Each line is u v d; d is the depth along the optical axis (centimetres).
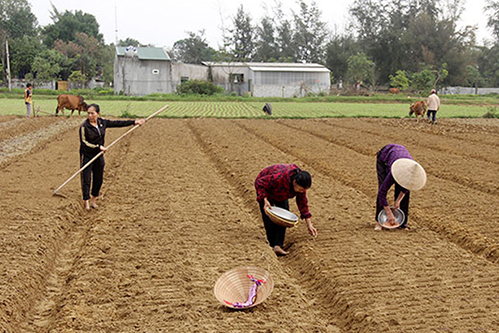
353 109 3794
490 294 573
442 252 712
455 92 8200
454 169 1309
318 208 945
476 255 713
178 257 681
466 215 887
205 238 762
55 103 3859
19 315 530
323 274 631
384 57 7994
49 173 1199
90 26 10356
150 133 2058
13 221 807
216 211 920
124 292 570
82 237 802
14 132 1977
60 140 1786
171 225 821
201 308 532
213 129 2261
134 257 674
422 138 1964
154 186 1099
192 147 1711
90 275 610
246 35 9456
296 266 694
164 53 6116
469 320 507
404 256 693
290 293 588
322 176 1248
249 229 819
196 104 4247
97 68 8894
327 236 779
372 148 1705
